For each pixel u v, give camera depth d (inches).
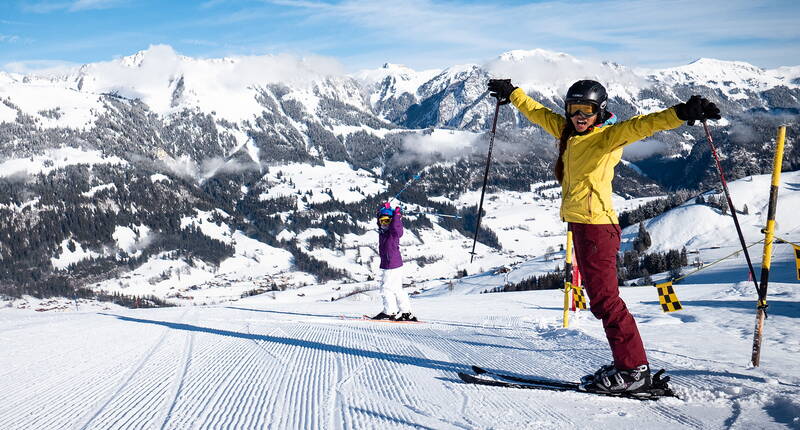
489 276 3850.9
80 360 185.5
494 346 203.8
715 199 4500.5
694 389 119.4
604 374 119.7
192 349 206.8
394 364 164.7
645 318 320.2
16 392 140.1
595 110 115.3
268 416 109.3
